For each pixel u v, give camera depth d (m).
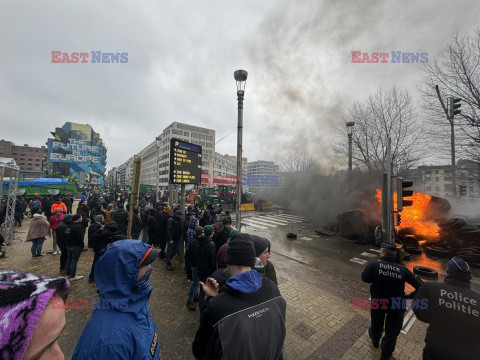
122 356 1.10
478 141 12.62
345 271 6.73
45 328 0.63
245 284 1.36
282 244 9.85
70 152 91.81
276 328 1.37
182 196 7.49
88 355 1.06
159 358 1.46
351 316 4.29
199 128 88.69
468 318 1.94
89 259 6.82
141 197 18.34
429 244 8.77
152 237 8.05
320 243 10.03
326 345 3.49
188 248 4.52
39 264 6.30
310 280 6.00
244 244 1.50
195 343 1.37
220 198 24.27
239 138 6.76
